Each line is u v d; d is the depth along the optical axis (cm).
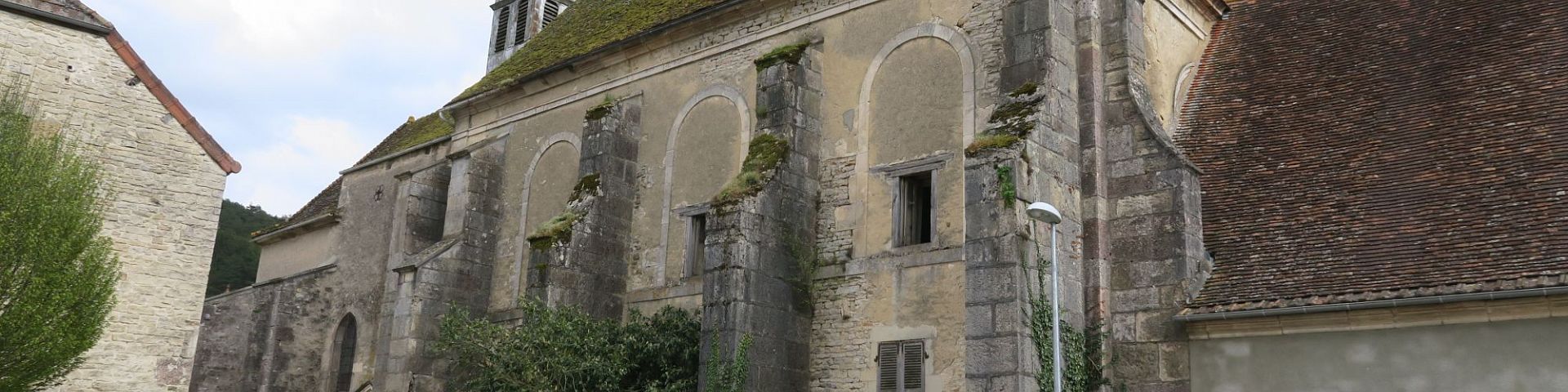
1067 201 1716
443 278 2438
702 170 2183
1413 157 1667
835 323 1903
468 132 2756
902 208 1889
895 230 1877
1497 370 1403
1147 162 1734
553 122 2528
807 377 1903
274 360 2884
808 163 2000
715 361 1805
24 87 2009
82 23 2089
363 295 2939
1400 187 1627
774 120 1992
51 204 1738
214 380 2777
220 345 2806
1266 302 1546
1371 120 1781
